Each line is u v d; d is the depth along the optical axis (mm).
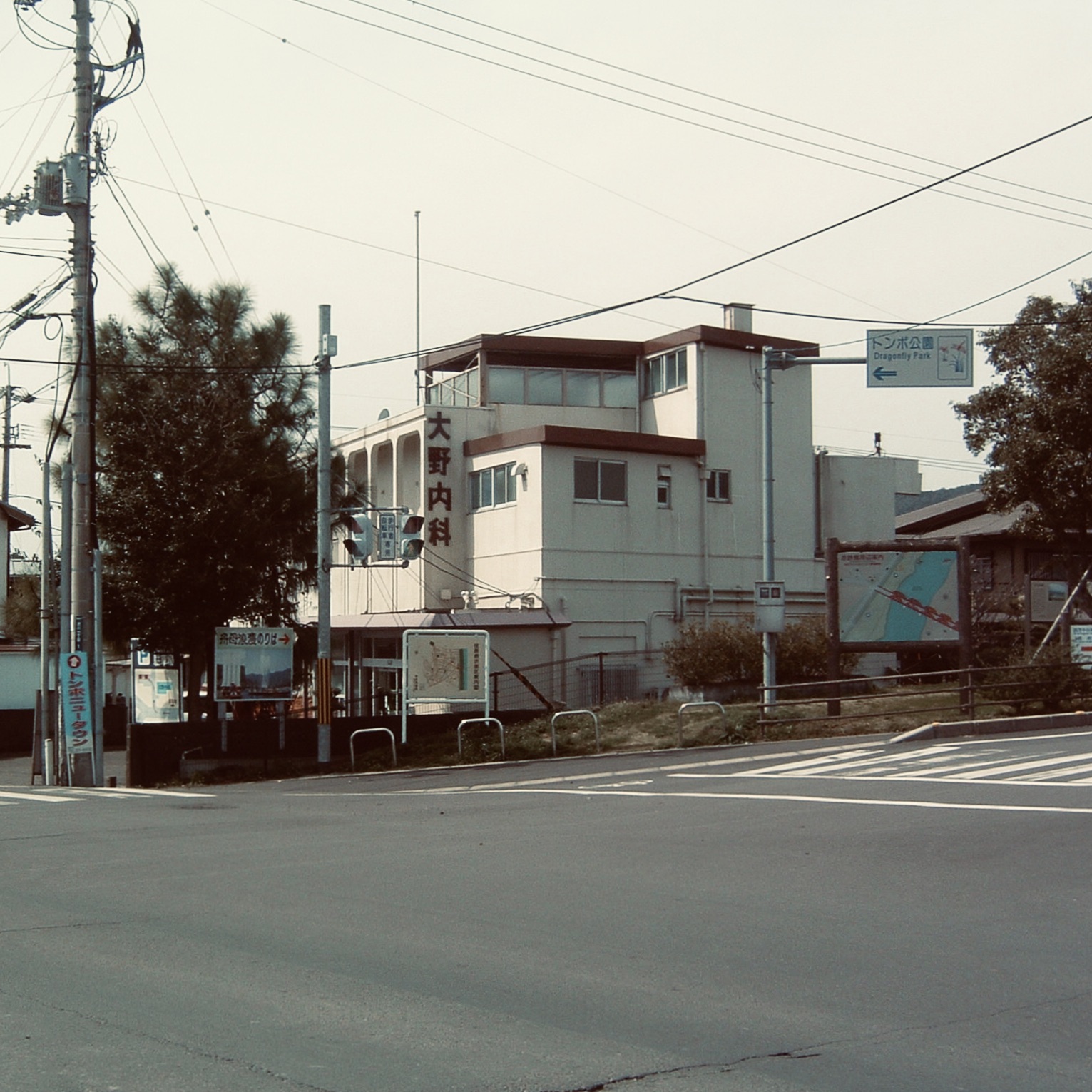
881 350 21266
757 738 22641
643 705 27844
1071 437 26609
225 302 24391
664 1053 5520
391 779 21172
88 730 22750
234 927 8227
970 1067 5352
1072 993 6543
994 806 13633
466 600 34906
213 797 18812
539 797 16516
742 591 35438
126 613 23891
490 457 34500
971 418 28406
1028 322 27469
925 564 22781
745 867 10391
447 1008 6234
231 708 26641
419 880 9977
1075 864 10297
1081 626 23938
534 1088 5051
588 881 9836
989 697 23312
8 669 38375
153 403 23875
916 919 8336
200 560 23828
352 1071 5258
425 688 24234
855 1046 5633
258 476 24031
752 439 36062
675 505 34625
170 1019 6027
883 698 23125
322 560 23797
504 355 36844
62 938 7898
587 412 36906
